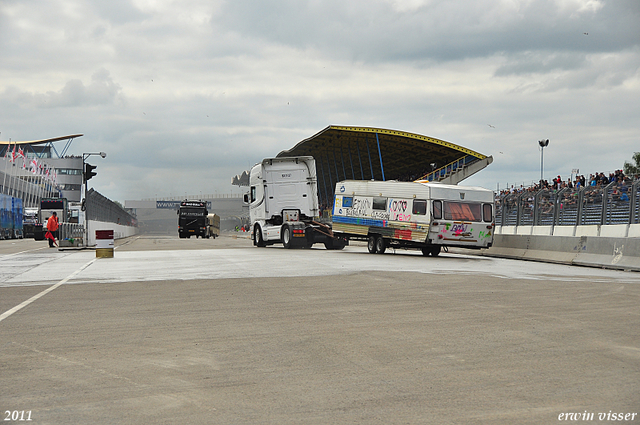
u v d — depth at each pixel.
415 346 6.39
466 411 4.24
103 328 7.55
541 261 23.64
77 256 24.41
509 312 8.70
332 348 6.32
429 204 23.95
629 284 13.22
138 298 10.46
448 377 5.14
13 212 67.19
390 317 8.27
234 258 21.89
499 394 4.64
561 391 4.72
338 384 4.95
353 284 12.54
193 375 5.25
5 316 8.52
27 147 162.00
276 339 6.80
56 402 4.47
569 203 28.50
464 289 11.65
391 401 4.48
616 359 5.79
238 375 5.25
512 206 33.78
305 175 31.75
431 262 20.42
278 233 31.16
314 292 11.16
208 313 8.70
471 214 24.44
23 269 17.19
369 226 26.69
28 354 6.08
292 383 4.98
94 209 37.69
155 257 22.89
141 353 6.12
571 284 13.01
